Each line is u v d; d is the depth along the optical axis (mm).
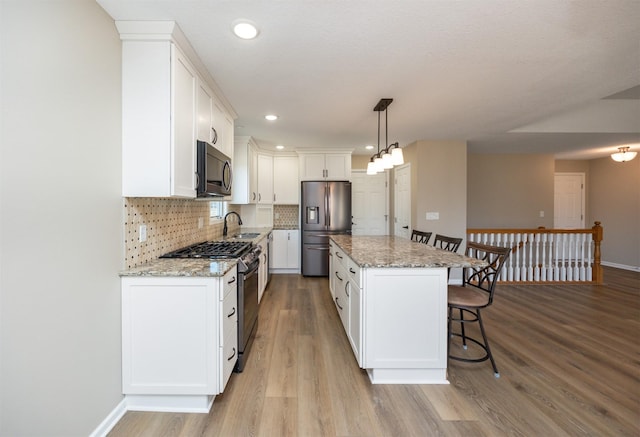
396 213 5516
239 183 4195
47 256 1201
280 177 5227
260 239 3520
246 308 2207
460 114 3230
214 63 2076
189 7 1514
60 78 1259
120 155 1688
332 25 1653
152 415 1670
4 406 1057
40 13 1161
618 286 4465
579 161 6363
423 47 1886
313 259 4953
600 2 1469
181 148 1817
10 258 1062
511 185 5785
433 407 1745
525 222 5793
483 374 2098
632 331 2830
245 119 3371
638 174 5539
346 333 2570
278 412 1697
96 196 1485
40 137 1165
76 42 1345
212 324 1683
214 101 2471
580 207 6348
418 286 1963
